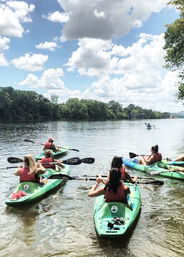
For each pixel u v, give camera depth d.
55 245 4.49
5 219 5.59
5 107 74.56
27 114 85.75
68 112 110.12
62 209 6.17
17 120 78.75
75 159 9.12
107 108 149.50
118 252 4.27
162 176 9.40
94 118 129.75
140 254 4.20
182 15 20.31
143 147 18.38
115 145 19.36
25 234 4.90
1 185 8.13
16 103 82.19
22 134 28.00
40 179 7.52
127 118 174.75
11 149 15.87
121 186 5.35
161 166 10.03
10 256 4.15
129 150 16.73
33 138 23.59
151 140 23.62
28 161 6.96
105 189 5.37
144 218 5.62
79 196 7.13
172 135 30.33
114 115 151.25
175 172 9.09
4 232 4.98
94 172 10.01
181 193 7.40
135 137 26.70
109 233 4.52
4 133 29.03
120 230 4.64
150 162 10.16
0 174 9.52
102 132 34.06
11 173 9.68
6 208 6.23
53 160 9.26
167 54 22.94
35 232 4.98
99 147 18.08
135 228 5.14
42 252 4.27
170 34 21.55
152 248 4.39
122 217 5.15
